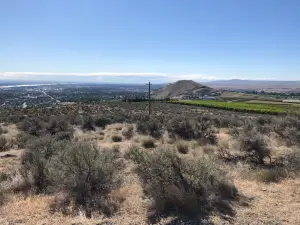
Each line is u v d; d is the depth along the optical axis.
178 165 7.18
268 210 6.34
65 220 5.97
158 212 6.32
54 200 7.12
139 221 5.91
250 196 7.20
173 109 69.75
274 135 16.81
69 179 7.63
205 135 18.86
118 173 9.05
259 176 8.88
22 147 17.03
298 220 5.84
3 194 7.43
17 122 34.06
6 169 10.55
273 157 12.22
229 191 7.22
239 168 10.40
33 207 6.66
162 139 18.88
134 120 33.16
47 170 8.41
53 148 11.62
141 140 17.55
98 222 5.85
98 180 7.79
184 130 19.67
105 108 67.50
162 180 6.95
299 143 14.91
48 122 25.83
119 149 14.95
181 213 6.23
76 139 18.61
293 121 17.22
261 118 25.70
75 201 7.00
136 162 10.11
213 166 7.68
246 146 11.66
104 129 28.08
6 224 5.79
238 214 6.15
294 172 9.21
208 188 7.07
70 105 77.38
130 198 7.17
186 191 6.65
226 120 29.42
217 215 6.11
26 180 8.34
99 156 8.34
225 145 14.95
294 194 7.28
